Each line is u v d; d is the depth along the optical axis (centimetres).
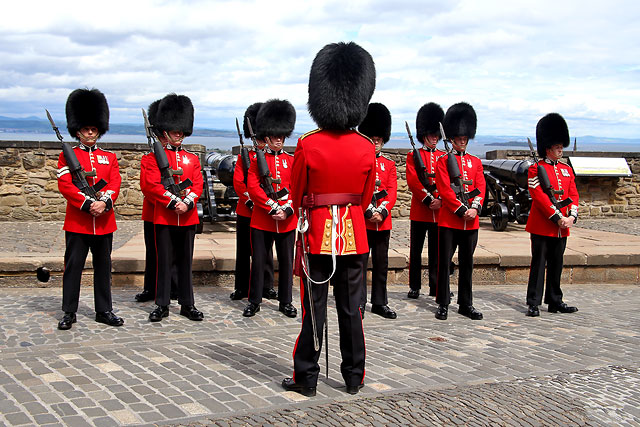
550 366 504
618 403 421
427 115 749
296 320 638
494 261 862
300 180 429
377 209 650
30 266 741
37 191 1182
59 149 1188
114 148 1202
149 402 397
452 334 602
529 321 665
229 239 983
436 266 764
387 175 673
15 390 408
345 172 421
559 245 700
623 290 859
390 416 384
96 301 590
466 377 471
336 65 419
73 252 573
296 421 373
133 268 764
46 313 623
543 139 705
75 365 463
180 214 614
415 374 475
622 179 1430
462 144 681
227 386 433
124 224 1159
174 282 698
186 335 570
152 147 622
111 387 420
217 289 770
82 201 564
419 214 747
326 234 422
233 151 1223
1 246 892
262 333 587
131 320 611
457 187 661
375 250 671
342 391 435
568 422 386
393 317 666
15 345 517
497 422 380
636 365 511
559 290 712
